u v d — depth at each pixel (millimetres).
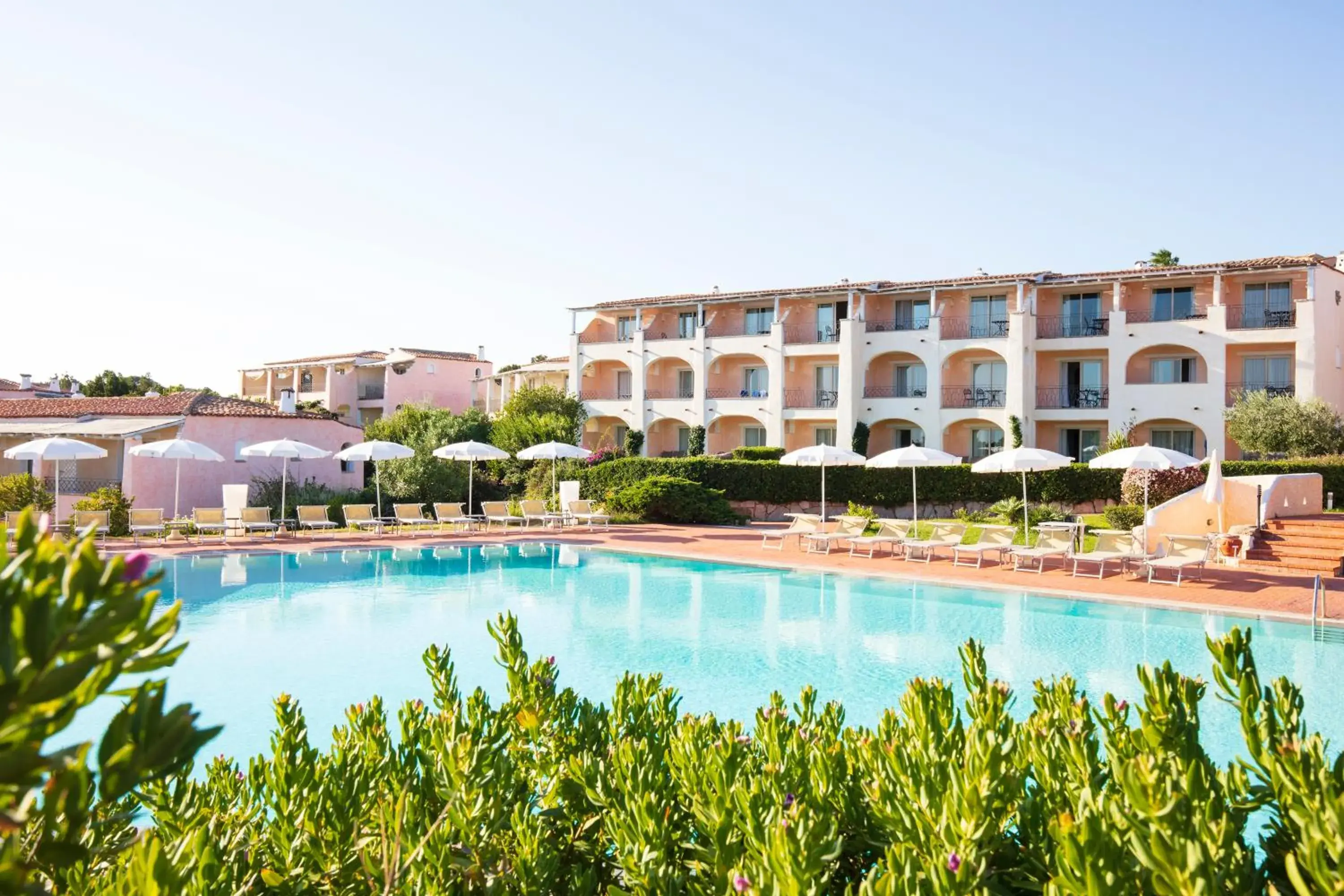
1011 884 2719
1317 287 33812
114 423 28781
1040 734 3039
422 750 3590
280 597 16891
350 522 26328
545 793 3803
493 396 61375
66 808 1422
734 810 2795
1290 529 19922
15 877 1300
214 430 29672
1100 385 38250
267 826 3299
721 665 11828
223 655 12156
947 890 2150
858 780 3383
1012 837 2926
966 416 38500
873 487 32594
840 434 40625
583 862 3398
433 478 32281
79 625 1244
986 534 19828
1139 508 25188
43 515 1295
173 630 1362
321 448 33250
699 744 3484
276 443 25438
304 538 24859
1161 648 12547
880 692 10523
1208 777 2650
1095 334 38062
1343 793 2301
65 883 2537
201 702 9883
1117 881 1973
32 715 1245
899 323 41938
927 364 39406
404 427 39938
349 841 3102
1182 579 17281
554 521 29875
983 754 2658
